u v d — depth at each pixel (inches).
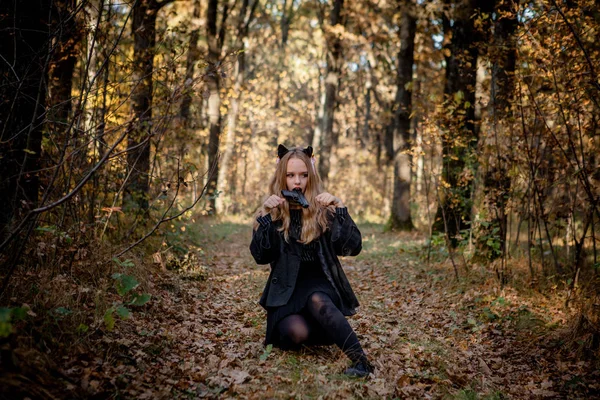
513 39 233.9
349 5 704.4
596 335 155.5
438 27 581.0
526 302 209.2
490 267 267.7
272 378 126.3
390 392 120.4
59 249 164.9
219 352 145.9
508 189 256.5
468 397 122.8
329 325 134.3
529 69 223.1
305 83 1384.1
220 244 438.0
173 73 224.5
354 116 1251.8
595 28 188.5
